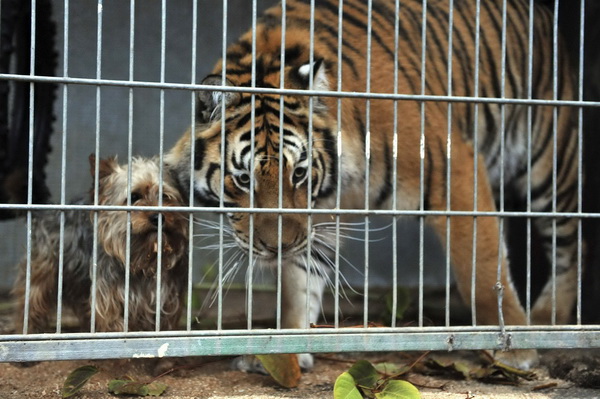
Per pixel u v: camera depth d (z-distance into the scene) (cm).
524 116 523
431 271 761
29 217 285
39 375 375
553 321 325
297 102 404
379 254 749
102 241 398
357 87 430
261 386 363
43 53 489
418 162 431
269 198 385
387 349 309
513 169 534
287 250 385
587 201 534
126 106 695
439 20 484
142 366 396
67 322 532
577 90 554
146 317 409
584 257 534
